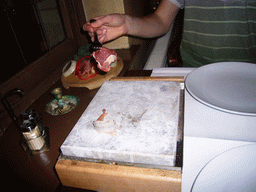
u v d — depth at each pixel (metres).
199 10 1.26
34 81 1.10
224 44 1.31
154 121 0.58
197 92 0.71
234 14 1.16
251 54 1.30
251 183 0.42
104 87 0.78
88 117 0.64
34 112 0.74
